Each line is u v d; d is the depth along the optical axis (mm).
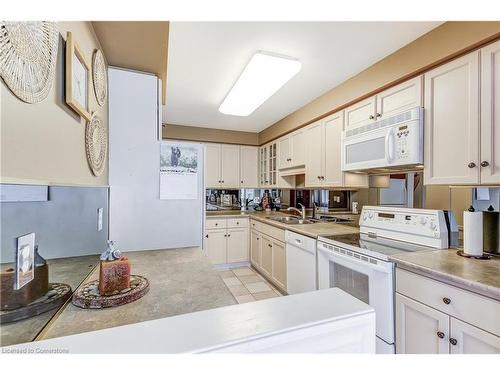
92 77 1248
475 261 1268
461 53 1373
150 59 1585
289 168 3330
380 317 1437
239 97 2363
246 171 4297
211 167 4059
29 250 693
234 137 4188
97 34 1326
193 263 1377
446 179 1446
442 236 1508
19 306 652
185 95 2615
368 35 1569
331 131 2473
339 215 3084
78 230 1057
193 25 1468
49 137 795
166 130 3746
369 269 1519
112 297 841
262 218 3359
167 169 1777
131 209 1684
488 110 1262
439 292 1151
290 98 2688
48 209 805
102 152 1453
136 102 1714
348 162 2123
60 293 860
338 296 646
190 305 844
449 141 1434
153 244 1736
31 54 674
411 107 1657
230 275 3453
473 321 1021
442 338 1135
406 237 1709
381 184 2334
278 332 485
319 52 1775
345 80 2229
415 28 1487
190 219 1839
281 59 1752
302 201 3752
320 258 2025
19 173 629
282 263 2750
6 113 574
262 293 2852
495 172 1237
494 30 1214
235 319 522
